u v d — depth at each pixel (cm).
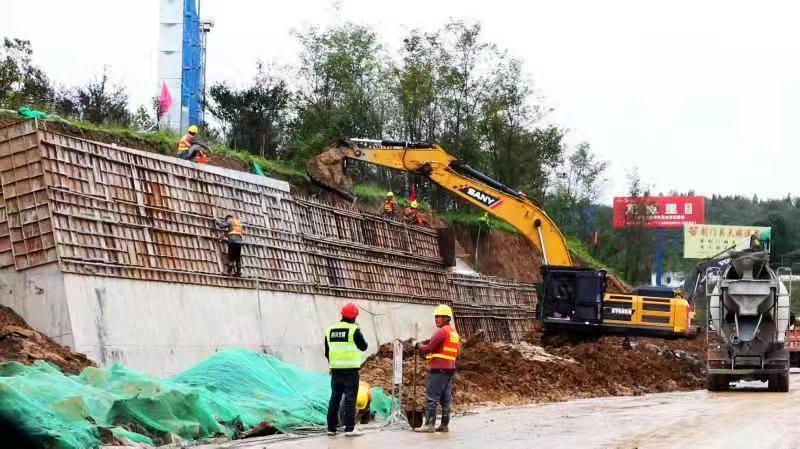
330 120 5112
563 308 3922
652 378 3556
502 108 6019
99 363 2225
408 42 5938
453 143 5909
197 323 2603
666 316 3888
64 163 2333
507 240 5950
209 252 2773
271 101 4759
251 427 1738
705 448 1508
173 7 4753
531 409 2358
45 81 3950
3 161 2297
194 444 1566
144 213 2552
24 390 1444
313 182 4262
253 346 2816
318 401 1970
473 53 5991
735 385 3506
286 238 3178
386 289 3797
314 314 3198
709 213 17900
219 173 2905
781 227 11475
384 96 5750
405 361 3138
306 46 5359
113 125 3644
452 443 1582
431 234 4384
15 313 2223
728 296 3030
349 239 3641
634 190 8675
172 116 4625
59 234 2245
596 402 2662
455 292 4428
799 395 2884
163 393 1606
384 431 1800
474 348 3262
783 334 3027
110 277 2347
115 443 1423
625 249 8362
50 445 1287
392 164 4112
